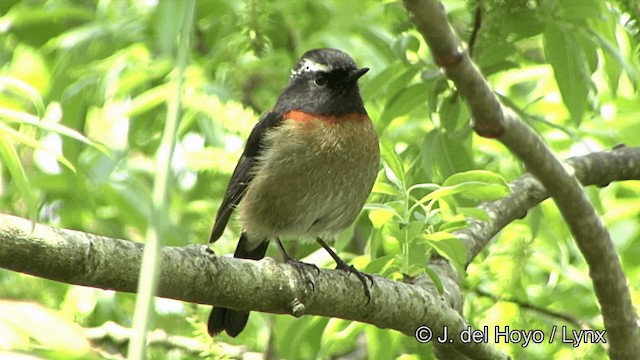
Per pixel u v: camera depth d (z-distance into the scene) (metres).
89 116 12.99
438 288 8.47
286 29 14.40
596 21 11.03
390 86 10.21
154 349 11.06
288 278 7.73
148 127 13.05
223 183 13.34
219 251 11.47
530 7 9.63
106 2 13.67
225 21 13.41
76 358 3.91
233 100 11.82
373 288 8.45
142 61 12.70
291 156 10.37
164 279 6.93
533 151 6.39
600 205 12.02
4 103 6.69
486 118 5.78
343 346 10.97
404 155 11.09
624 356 8.33
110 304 12.09
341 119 10.43
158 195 4.04
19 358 3.68
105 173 11.52
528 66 13.10
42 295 10.39
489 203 10.23
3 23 13.49
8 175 12.02
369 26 13.56
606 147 12.76
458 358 9.45
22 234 6.09
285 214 10.59
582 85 9.85
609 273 7.88
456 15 12.58
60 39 13.19
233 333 9.95
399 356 11.18
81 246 6.31
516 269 10.53
